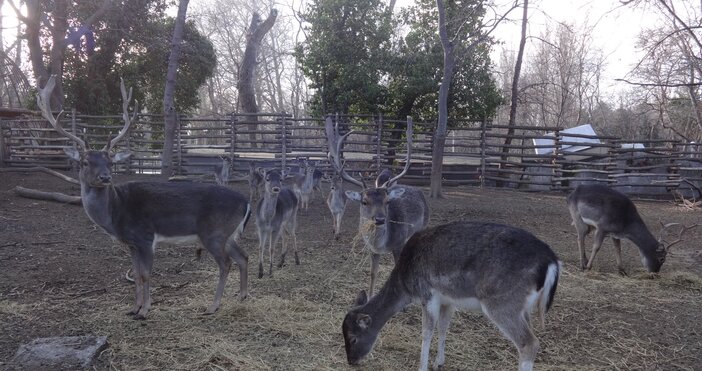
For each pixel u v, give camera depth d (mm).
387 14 19641
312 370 5008
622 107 32312
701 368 5273
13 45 25344
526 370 4316
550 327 6215
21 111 16219
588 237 11023
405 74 19469
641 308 6898
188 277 7617
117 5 21453
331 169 18828
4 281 7137
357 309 5152
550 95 35875
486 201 15352
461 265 4602
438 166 15609
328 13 19312
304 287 7363
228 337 5637
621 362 5352
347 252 9375
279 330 5863
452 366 5203
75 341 5242
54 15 20469
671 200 17453
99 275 7570
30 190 12805
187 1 16109
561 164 18594
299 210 13680
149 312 6238
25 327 5723
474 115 19516
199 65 24047
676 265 9047
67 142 19156
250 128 22281
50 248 8820
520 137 18844
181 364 5020
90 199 5996
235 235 6594
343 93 19391
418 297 4941
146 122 19172
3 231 9734
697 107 19750
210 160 19172
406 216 6922
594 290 7602
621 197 8359
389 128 19891
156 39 21797
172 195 6277
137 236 6133
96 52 22062
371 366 5145
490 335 5914
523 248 4469
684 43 12555
